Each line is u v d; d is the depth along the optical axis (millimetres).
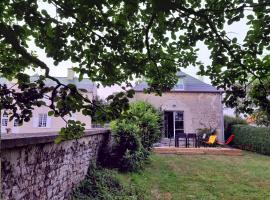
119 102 3582
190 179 9406
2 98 3146
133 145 9836
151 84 4363
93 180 7426
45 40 2969
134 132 9914
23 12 2678
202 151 15828
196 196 7555
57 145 5332
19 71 3615
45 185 4797
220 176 10016
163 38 3523
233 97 3801
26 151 3990
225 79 3775
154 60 3855
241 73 3682
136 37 3580
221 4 2957
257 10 2879
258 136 16969
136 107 11773
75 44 3178
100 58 3490
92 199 6426
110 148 10289
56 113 3396
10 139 3309
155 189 8039
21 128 23531
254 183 9188
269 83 3779
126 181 8320
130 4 2910
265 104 3859
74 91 3303
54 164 5250
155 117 11945
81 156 7340
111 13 3164
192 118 21781
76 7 2789
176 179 9312
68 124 3904
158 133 12258
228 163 12789
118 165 9672
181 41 3477
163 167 11180
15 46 2822
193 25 3240
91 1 2691
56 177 5367
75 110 3465
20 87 3139
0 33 2695
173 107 21797
